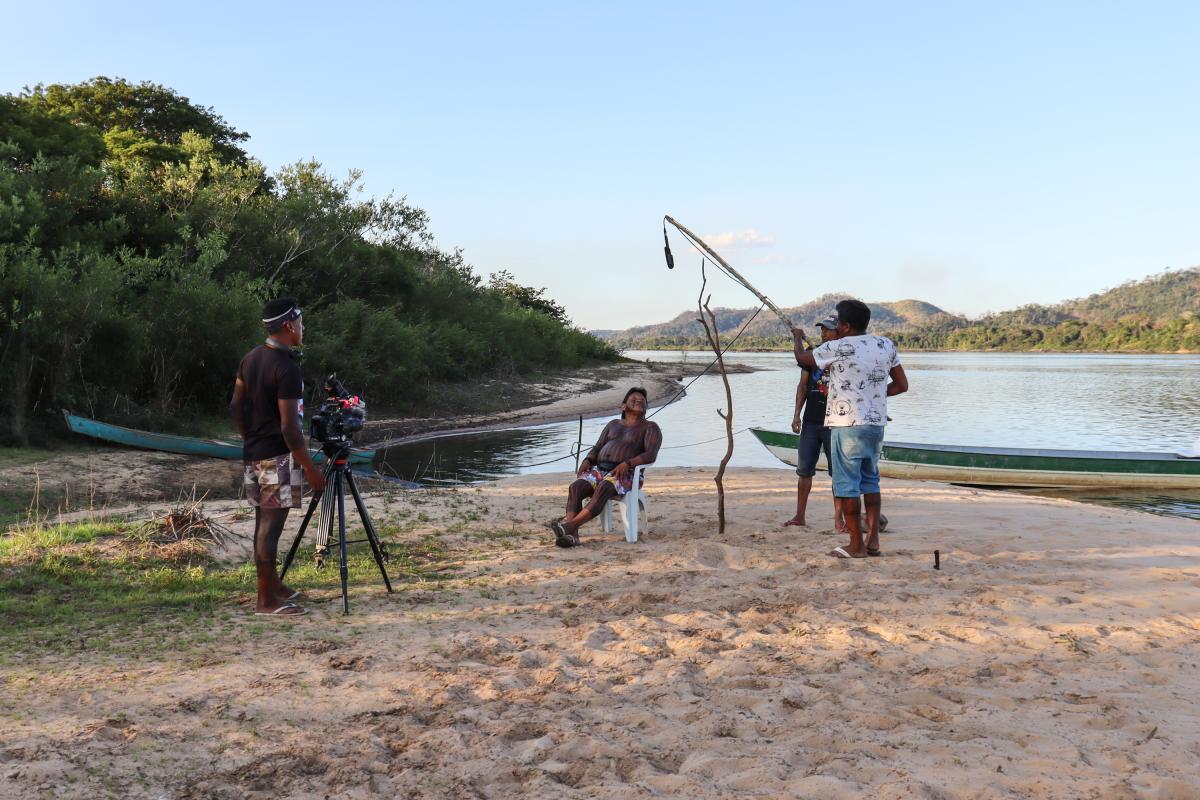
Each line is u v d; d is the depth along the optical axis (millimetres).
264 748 3148
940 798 2754
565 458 18172
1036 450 15422
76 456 14375
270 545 5047
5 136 22953
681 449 19875
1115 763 3008
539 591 5695
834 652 4332
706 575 6066
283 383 4836
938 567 6176
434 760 3092
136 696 3623
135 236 23797
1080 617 4938
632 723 3465
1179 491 13812
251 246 27141
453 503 9609
